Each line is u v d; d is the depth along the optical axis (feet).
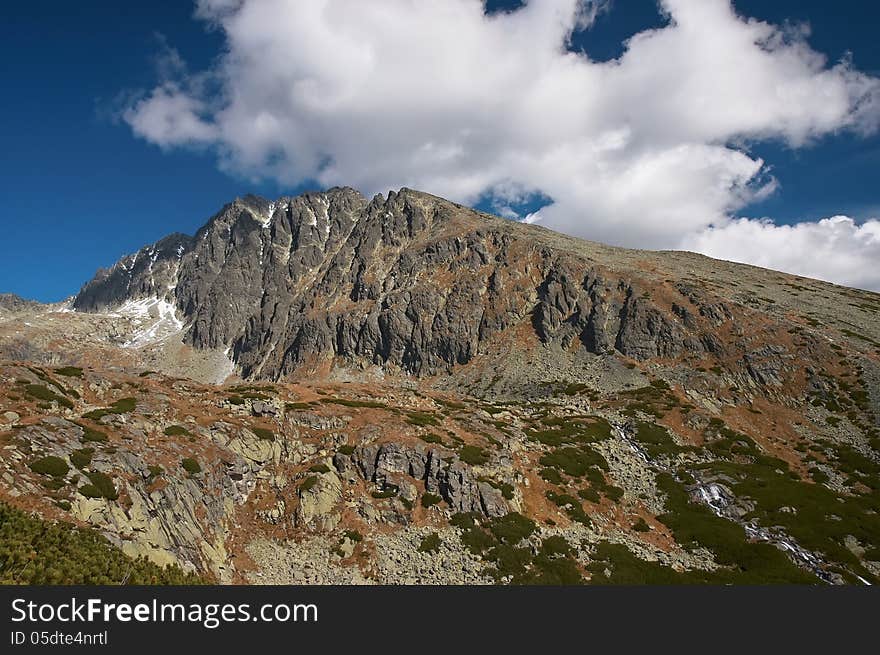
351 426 215.10
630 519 204.33
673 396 349.41
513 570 159.53
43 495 118.93
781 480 237.25
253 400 213.46
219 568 139.64
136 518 129.80
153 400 190.49
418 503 184.75
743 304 459.73
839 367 355.56
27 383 169.17
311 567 153.58
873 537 193.06
